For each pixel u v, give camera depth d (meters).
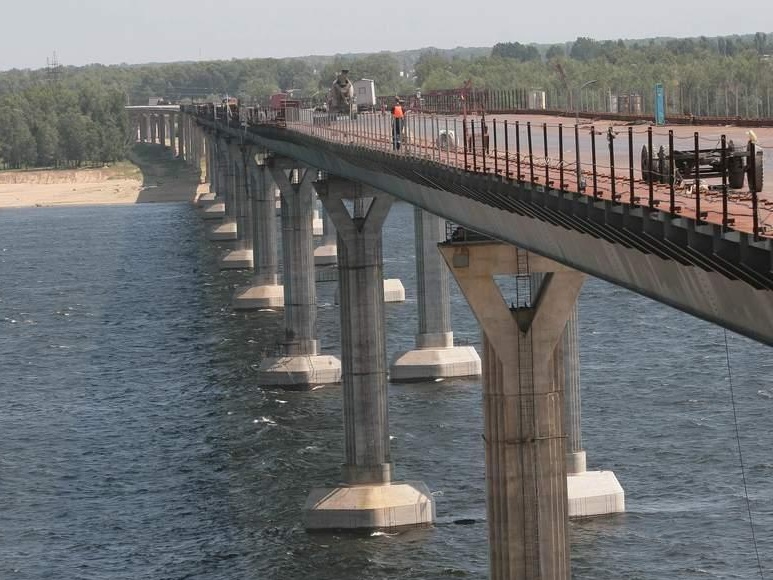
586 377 130.12
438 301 137.75
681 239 38.34
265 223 184.12
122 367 147.62
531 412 62.38
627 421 112.12
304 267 137.75
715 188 42.44
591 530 86.31
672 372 130.38
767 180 48.91
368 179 91.56
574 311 89.81
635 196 42.12
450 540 85.81
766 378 125.56
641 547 83.25
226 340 160.25
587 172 51.38
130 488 100.75
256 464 104.62
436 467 100.69
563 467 62.91
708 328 151.50
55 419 123.88
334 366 134.75
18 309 194.75
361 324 95.00
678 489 93.81
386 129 97.56
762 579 77.62
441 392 128.38
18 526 93.25
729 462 99.31
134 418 122.81
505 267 61.62
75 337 168.50
